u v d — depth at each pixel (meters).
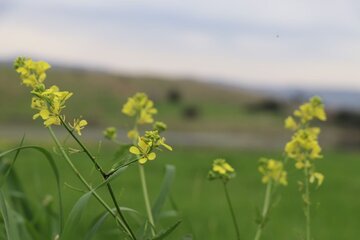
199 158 31.34
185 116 109.31
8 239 2.29
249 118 108.62
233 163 27.30
